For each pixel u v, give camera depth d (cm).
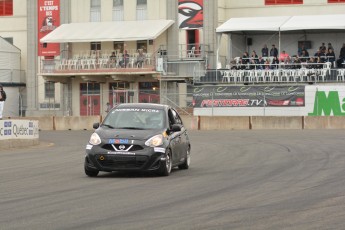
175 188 2284
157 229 1522
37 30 9319
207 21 8662
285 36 8281
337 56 8125
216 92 7144
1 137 4369
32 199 2042
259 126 6512
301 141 4603
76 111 8969
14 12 9706
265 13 8819
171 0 8788
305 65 7594
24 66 9594
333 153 3616
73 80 8969
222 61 8631
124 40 8412
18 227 1563
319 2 8688
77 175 2742
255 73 7538
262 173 2745
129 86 8769
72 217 1697
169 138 2720
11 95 9381
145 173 2789
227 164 3195
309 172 2734
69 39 8650
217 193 2141
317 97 6869
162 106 2875
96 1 9125
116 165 2595
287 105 6931
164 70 8400
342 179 2469
